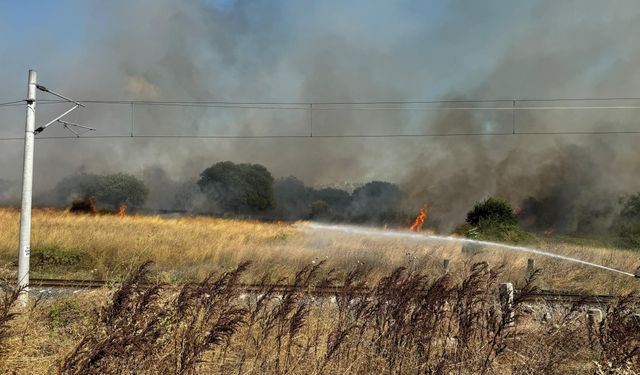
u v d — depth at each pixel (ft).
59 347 21.35
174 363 18.56
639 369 20.81
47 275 45.32
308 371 19.47
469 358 20.80
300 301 24.50
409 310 21.99
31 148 35.35
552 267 47.62
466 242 68.13
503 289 25.31
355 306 23.12
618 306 23.72
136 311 19.15
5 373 18.60
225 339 20.61
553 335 23.07
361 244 63.41
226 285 22.11
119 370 16.97
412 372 20.07
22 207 34.65
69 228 66.85
